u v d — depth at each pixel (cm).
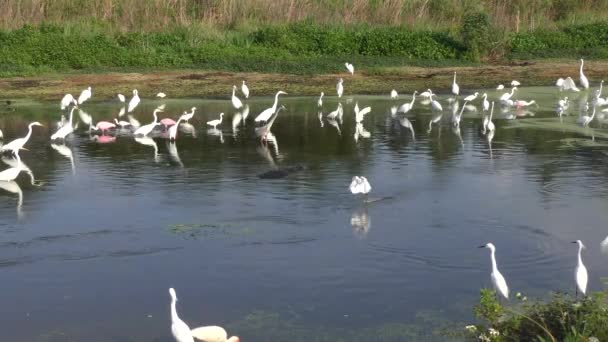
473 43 3812
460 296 1148
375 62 3697
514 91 3086
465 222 1456
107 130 2455
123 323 1088
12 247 1355
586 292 1130
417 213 1514
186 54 3669
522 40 3956
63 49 3556
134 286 1205
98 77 3403
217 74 3494
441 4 4234
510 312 1020
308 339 1030
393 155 2014
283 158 1995
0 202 1623
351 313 1103
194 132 2398
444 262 1273
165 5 3988
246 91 3011
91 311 1124
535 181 1727
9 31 3647
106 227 1455
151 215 1523
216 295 1170
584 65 3675
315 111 2791
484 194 1633
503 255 1295
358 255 1307
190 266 1274
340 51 3803
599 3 4462
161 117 2691
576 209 1520
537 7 4325
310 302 1140
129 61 3591
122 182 1773
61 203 1611
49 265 1281
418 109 2814
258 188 1700
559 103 2586
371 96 3131
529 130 2336
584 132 2284
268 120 2606
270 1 4100
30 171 1897
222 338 1019
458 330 1042
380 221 1470
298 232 1417
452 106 2877
